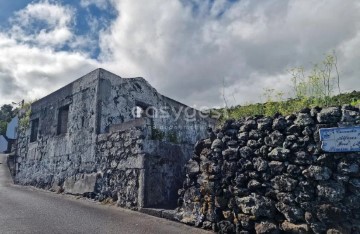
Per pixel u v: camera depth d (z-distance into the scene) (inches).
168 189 262.5
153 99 381.4
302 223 151.6
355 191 140.4
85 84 336.5
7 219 201.5
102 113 310.7
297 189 155.9
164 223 200.8
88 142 315.0
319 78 178.9
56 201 280.4
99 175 291.6
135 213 229.3
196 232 181.2
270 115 185.9
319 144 152.7
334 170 147.4
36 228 181.0
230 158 186.5
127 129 273.3
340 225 140.7
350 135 144.8
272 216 162.1
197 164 207.2
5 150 1012.5
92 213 227.8
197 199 199.0
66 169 341.7
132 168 257.0
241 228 172.4
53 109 396.8
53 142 378.9
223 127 197.9
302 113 163.5
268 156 170.4
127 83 347.9
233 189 180.4
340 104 172.9
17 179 458.9
